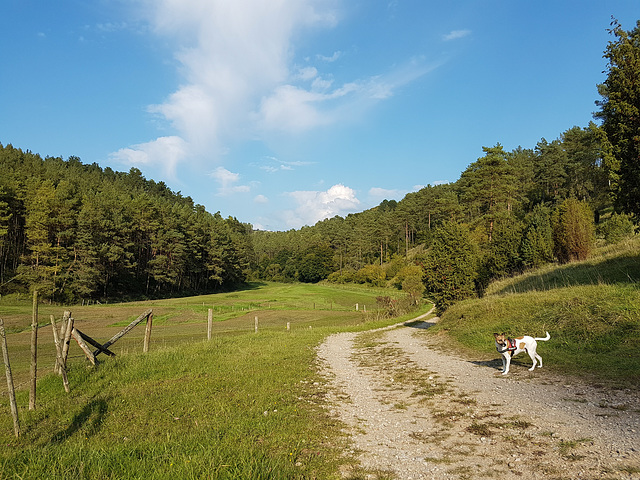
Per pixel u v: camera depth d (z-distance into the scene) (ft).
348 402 29.48
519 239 121.08
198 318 141.38
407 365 42.75
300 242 496.64
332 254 424.46
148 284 261.44
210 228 344.90
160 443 19.27
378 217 425.69
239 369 39.52
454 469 16.37
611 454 15.88
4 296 164.76
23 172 230.48
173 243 268.41
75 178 283.18
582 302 45.80
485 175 182.50
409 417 24.71
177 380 35.14
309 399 30.32
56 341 31.55
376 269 313.32
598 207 213.25
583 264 81.46
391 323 101.24
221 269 321.52
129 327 44.04
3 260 187.83
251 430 21.97
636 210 50.83
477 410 24.52
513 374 33.19
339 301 217.15
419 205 355.97
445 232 90.74
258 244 568.82
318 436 21.54
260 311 165.68
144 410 26.35
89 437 21.53
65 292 181.88
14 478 15.25
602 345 35.60
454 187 387.34
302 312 163.02
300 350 53.88
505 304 59.67
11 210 192.85
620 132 49.75
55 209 188.24
